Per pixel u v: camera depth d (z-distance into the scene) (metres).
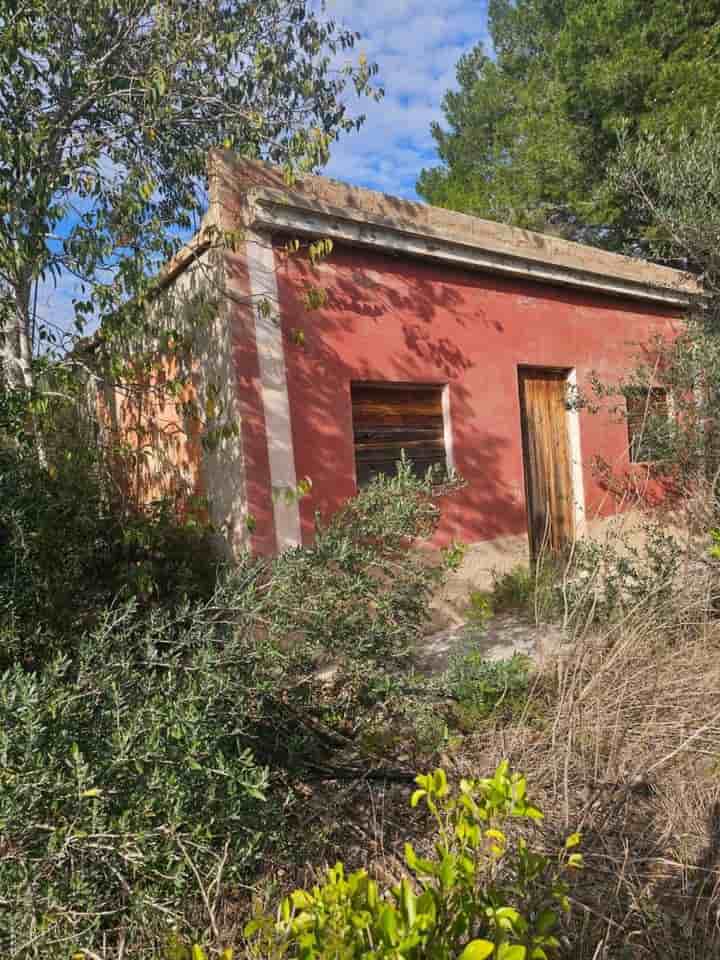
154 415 6.20
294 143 5.05
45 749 2.03
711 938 2.26
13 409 4.02
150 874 2.14
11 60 4.22
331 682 3.62
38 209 4.25
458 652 4.57
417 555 4.30
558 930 2.24
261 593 3.54
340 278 5.42
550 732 3.31
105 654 2.66
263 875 2.52
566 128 12.91
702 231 6.75
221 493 5.12
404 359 5.79
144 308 5.12
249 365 4.84
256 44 5.56
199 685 2.59
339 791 3.11
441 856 1.51
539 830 2.71
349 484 5.31
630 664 3.58
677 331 8.92
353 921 1.24
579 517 7.57
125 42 5.12
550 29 18.47
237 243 4.68
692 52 11.41
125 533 4.31
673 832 2.79
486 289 6.57
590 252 7.58
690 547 4.86
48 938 1.86
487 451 6.41
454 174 21.36
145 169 4.82
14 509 3.52
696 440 6.29
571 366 7.46
